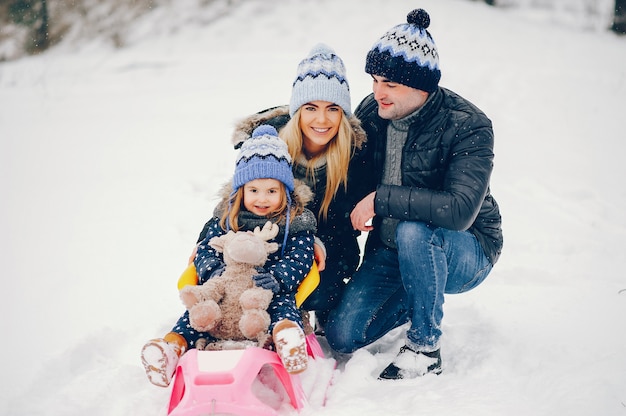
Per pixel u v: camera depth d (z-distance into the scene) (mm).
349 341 2938
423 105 2824
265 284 2586
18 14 14758
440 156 2811
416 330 2721
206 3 15602
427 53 2746
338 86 2904
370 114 3074
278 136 2920
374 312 2945
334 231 3104
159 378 2344
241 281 2604
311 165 3008
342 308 2959
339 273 3098
